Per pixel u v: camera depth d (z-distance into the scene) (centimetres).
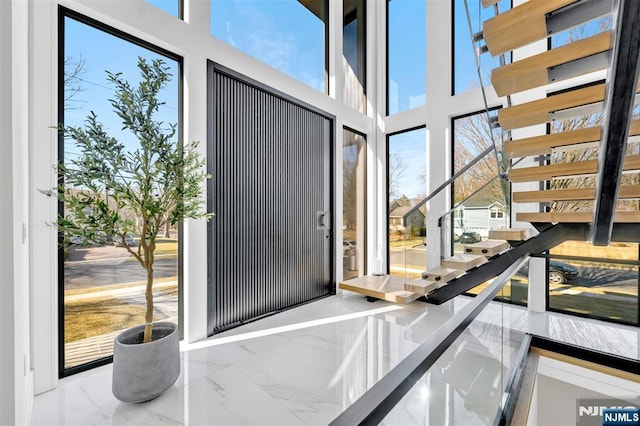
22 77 159
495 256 340
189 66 269
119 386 177
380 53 512
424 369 84
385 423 72
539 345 296
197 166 211
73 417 169
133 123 184
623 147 156
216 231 294
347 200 478
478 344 176
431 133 438
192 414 173
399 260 491
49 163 195
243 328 306
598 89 179
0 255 113
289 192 375
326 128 430
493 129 257
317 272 414
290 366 229
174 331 203
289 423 168
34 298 188
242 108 321
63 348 211
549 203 304
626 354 260
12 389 116
